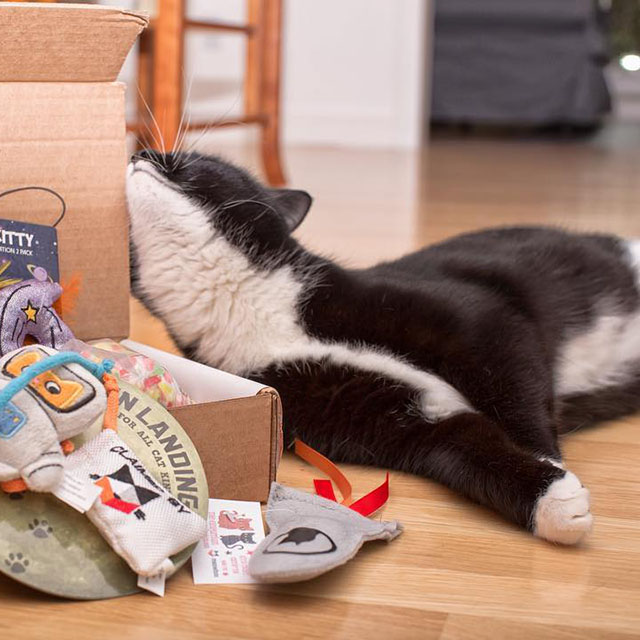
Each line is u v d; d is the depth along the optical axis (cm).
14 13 113
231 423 107
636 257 173
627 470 125
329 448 127
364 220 312
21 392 87
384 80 565
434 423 121
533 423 124
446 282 138
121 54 123
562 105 642
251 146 519
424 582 93
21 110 118
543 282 152
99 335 130
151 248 127
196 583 91
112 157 126
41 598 87
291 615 86
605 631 85
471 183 418
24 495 88
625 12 829
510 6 630
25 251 112
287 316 130
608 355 159
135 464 92
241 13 526
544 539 104
